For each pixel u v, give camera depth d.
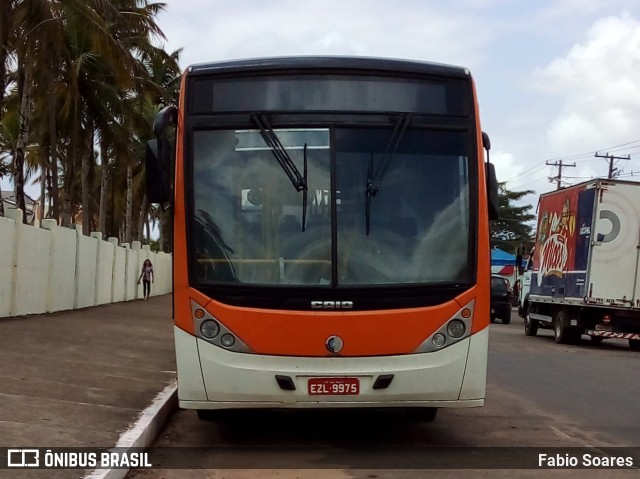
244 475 6.38
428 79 7.10
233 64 7.04
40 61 22.94
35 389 8.65
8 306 16.92
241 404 6.61
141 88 30.69
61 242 20.77
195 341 6.63
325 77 6.99
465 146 7.04
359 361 6.57
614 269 19.30
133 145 36.47
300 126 6.90
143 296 36.28
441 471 6.52
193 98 7.00
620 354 18.33
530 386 11.78
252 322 6.56
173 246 6.84
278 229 6.74
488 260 6.93
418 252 6.78
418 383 6.60
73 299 22.44
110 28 26.66
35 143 33.69
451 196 6.93
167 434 7.96
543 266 23.08
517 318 39.69
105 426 7.12
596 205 19.31
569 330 20.75
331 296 6.59
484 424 8.61
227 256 6.71
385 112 6.98
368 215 6.77
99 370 10.57
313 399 6.54
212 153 6.91
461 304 6.74
